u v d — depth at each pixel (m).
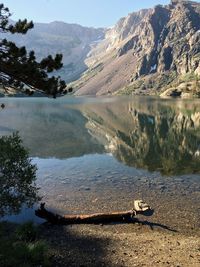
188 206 28.00
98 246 19.84
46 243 19.55
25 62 15.61
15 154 21.25
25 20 15.54
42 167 44.12
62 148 59.47
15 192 21.58
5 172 20.95
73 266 16.77
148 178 37.94
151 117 118.00
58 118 118.38
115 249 19.33
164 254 18.38
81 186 34.53
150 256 18.11
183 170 42.16
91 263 17.23
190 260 17.38
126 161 48.25
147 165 45.47
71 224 24.16
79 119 115.06
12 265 14.82
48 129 86.69
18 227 20.89
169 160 48.81
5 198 20.97
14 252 16.06
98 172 41.06
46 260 16.02
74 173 40.53
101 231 22.84
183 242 20.48
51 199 30.19
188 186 34.34
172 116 119.12
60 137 73.06
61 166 44.75
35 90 16.33
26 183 21.53
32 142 65.75
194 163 46.31
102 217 24.78
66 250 18.95
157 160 49.00
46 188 33.81
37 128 88.38
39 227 23.20
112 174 40.03
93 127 92.19
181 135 74.25
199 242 20.42
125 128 89.56
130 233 22.56
